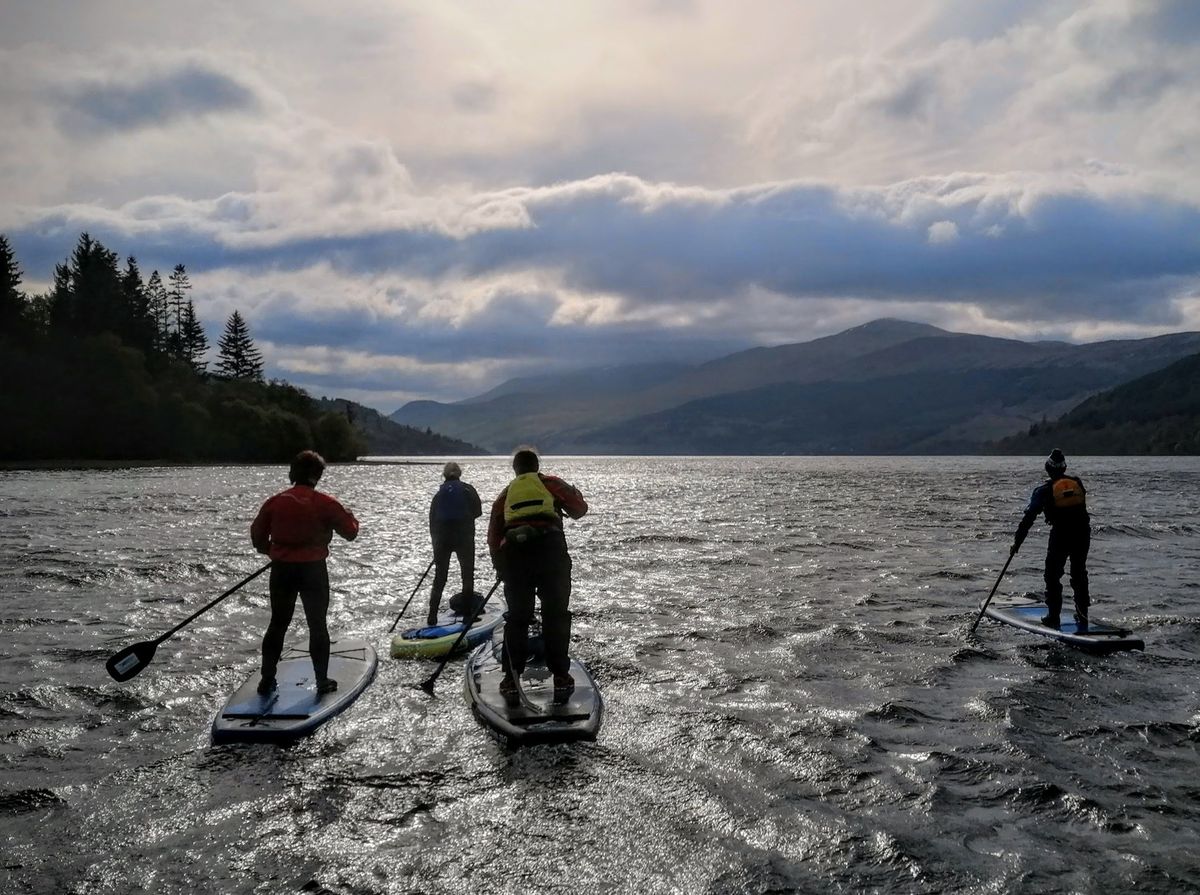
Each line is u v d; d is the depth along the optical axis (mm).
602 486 63844
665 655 9906
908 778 6223
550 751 6738
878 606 12953
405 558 18891
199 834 5387
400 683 8695
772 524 27781
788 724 7406
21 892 4707
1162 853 5113
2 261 111875
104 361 105312
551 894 4652
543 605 7750
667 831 5379
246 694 7965
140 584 15156
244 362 158875
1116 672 9211
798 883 4754
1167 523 27562
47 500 41656
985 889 4691
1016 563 17797
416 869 4926
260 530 7992
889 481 73875
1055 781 6160
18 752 6824
